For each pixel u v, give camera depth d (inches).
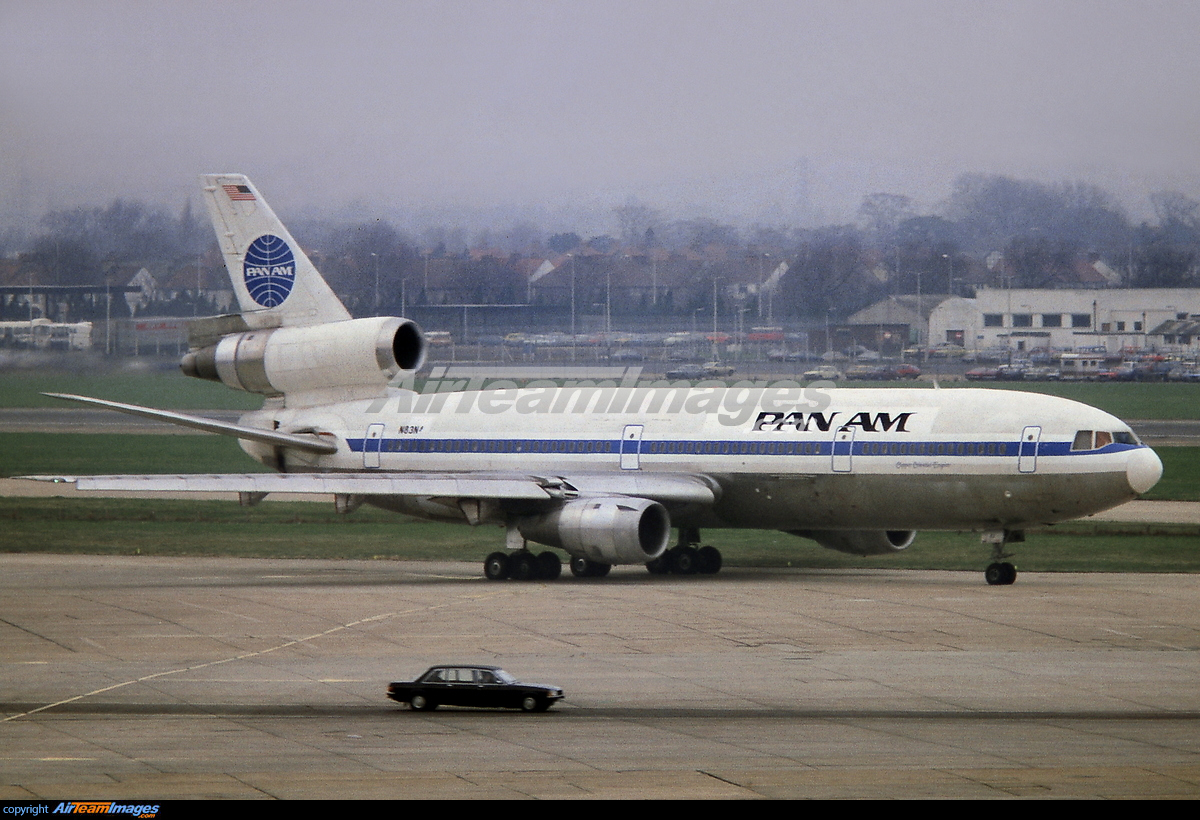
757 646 4810.5
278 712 3882.9
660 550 6535.4
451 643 4891.7
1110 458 6023.6
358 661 4591.5
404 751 3432.6
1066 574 6845.5
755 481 6683.1
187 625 5285.4
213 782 3149.6
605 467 6998.0
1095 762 3321.9
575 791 3070.9
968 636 4987.7
